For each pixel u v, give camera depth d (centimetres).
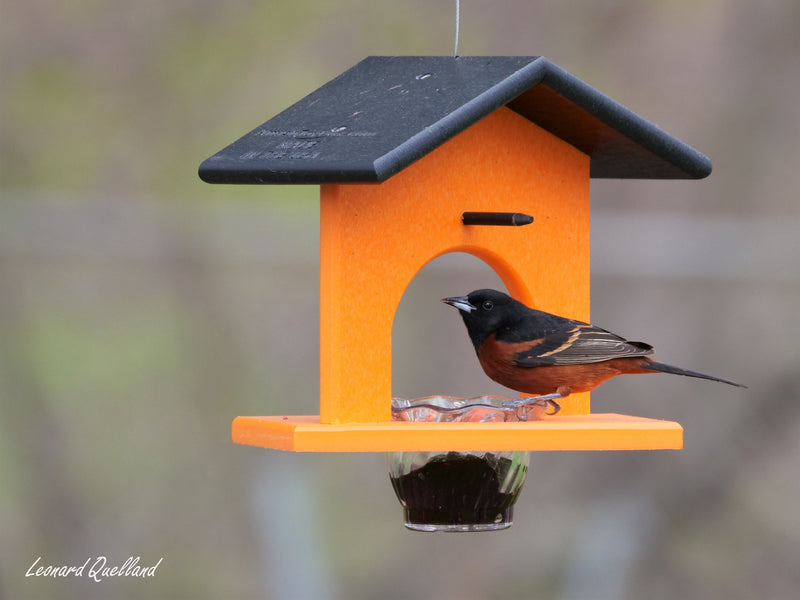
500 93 814
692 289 1653
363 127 816
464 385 1609
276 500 1622
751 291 1658
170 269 1703
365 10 1770
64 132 1744
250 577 1590
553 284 909
